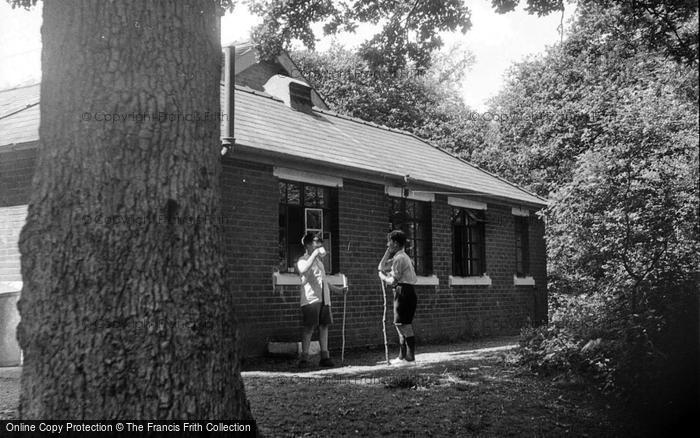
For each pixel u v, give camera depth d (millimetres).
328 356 9812
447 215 15539
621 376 7250
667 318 7711
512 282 17719
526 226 18797
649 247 8258
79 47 3859
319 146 12625
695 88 11859
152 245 3715
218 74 4363
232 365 3990
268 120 12773
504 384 7828
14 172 9953
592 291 9297
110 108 3789
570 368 8055
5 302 9164
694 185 8164
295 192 11914
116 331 3561
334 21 11602
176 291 3732
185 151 3949
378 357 11242
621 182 8312
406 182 13555
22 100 13031
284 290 11273
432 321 14805
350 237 12805
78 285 3592
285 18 11445
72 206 3688
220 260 4043
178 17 4047
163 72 3936
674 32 11125
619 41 18641
